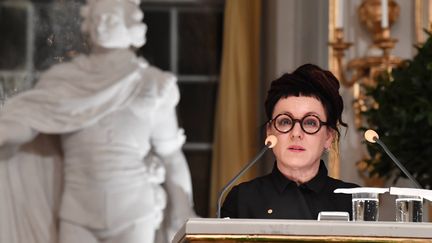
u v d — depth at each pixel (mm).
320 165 5887
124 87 11477
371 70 13492
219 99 14906
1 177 11258
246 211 5770
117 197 11250
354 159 13414
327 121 5727
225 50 14945
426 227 4559
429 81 10016
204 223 4605
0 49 14781
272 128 5754
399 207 5277
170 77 11594
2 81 14766
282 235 4582
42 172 11414
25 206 11305
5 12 14844
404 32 13906
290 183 5754
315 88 5711
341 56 13773
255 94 14867
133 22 11625
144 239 11297
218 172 14727
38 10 14828
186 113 15156
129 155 11375
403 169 5566
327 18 13984
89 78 11453
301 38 14359
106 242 11273
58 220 11359
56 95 11320
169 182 11734
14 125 11125
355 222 4582
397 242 4555
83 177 11258
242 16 14992
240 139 14750
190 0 15312
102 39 11516
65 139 11367
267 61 14789
